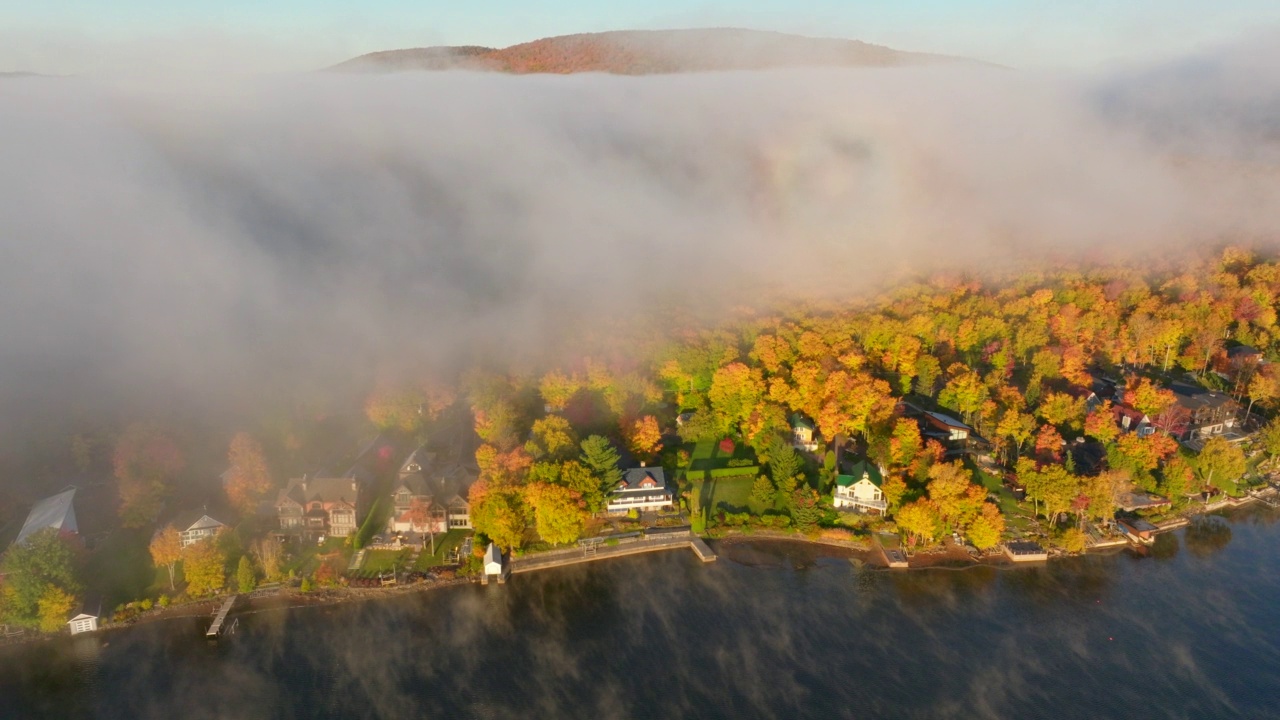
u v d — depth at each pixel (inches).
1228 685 5039.4
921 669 5251.0
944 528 6422.2
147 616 5738.2
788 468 7027.6
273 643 5511.8
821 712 4918.8
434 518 6569.9
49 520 6550.2
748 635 5595.5
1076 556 6353.3
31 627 5536.4
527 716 4913.9
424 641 5556.1
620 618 5782.5
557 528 6215.6
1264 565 6225.4
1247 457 7731.3
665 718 4894.2
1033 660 5300.2
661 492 6968.5
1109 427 7372.1
